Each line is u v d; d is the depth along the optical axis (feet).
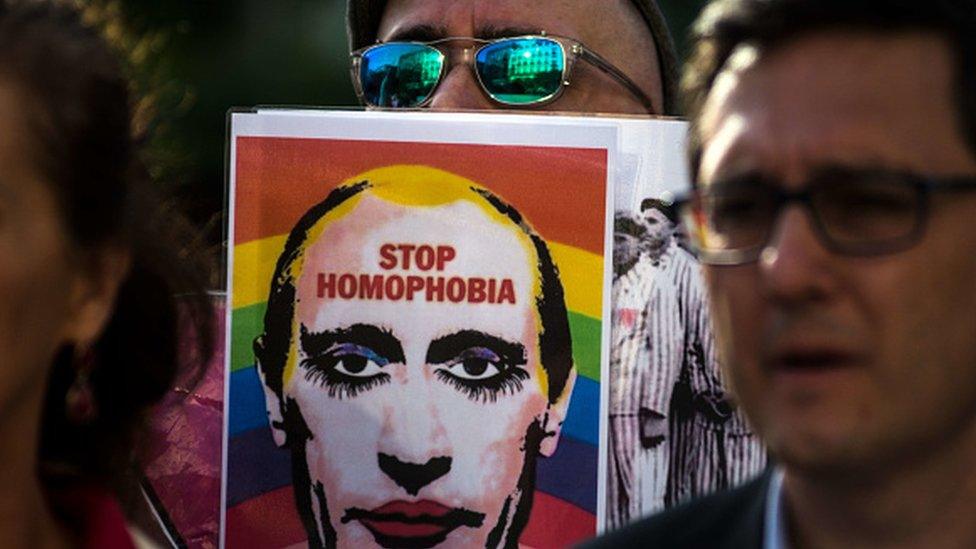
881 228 4.84
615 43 9.77
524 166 7.06
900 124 4.87
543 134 7.06
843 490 4.98
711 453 7.09
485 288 7.06
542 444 7.05
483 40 9.46
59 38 5.66
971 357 4.92
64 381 5.75
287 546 7.09
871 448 4.83
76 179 5.53
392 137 7.07
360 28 10.08
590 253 7.05
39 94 5.49
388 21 9.85
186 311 6.56
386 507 7.04
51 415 5.81
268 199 7.11
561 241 7.06
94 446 6.05
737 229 5.04
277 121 7.11
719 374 7.07
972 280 4.89
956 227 4.85
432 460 7.04
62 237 5.51
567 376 7.04
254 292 7.12
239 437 7.11
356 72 9.70
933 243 4.83
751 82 5.11
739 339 5.02
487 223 7.06
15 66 5.49
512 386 7.04
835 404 4.82
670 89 10.33
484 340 7.04
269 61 25.70
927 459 4.92
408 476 7.04
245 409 7.12
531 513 7.03
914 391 4.84
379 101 9.60
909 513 4.97
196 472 7.16
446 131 7.07
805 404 4.83
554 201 7.06
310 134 7.10
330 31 26.05
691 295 7.11
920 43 4.95
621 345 7.11
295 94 25.85
